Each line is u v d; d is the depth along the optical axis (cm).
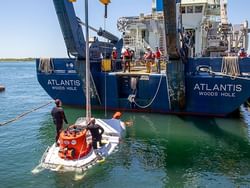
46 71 1934
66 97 1975
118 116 1523
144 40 2572
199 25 2408
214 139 1402
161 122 1678
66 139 1044
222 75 1589
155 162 1111
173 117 1773
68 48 1717
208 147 1291
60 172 993
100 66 1884
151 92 1775
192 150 1252
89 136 1134
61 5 1584
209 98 1678
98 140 1152
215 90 1642
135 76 1800
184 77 1633
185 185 930
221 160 1142
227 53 2591
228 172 1030
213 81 1625
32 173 992
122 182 940
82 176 969
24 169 1027
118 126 1405
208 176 996
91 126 1129
